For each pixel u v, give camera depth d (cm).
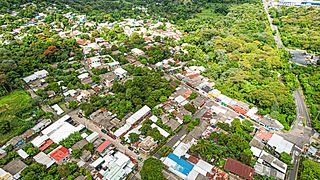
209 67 16938
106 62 17025
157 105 12512
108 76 14988
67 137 10181
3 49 15562
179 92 13788
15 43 17862
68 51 17838
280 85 14112
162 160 9394
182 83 15262
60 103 12762
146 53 18575
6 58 14838
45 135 10312
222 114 12169
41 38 19588
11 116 11538
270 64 16650
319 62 17500
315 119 11838
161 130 10788
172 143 10412
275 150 9981
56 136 10281
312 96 13688
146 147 9756
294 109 12494
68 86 13875
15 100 12862
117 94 13025
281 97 12900
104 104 12481
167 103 12812
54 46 17112
